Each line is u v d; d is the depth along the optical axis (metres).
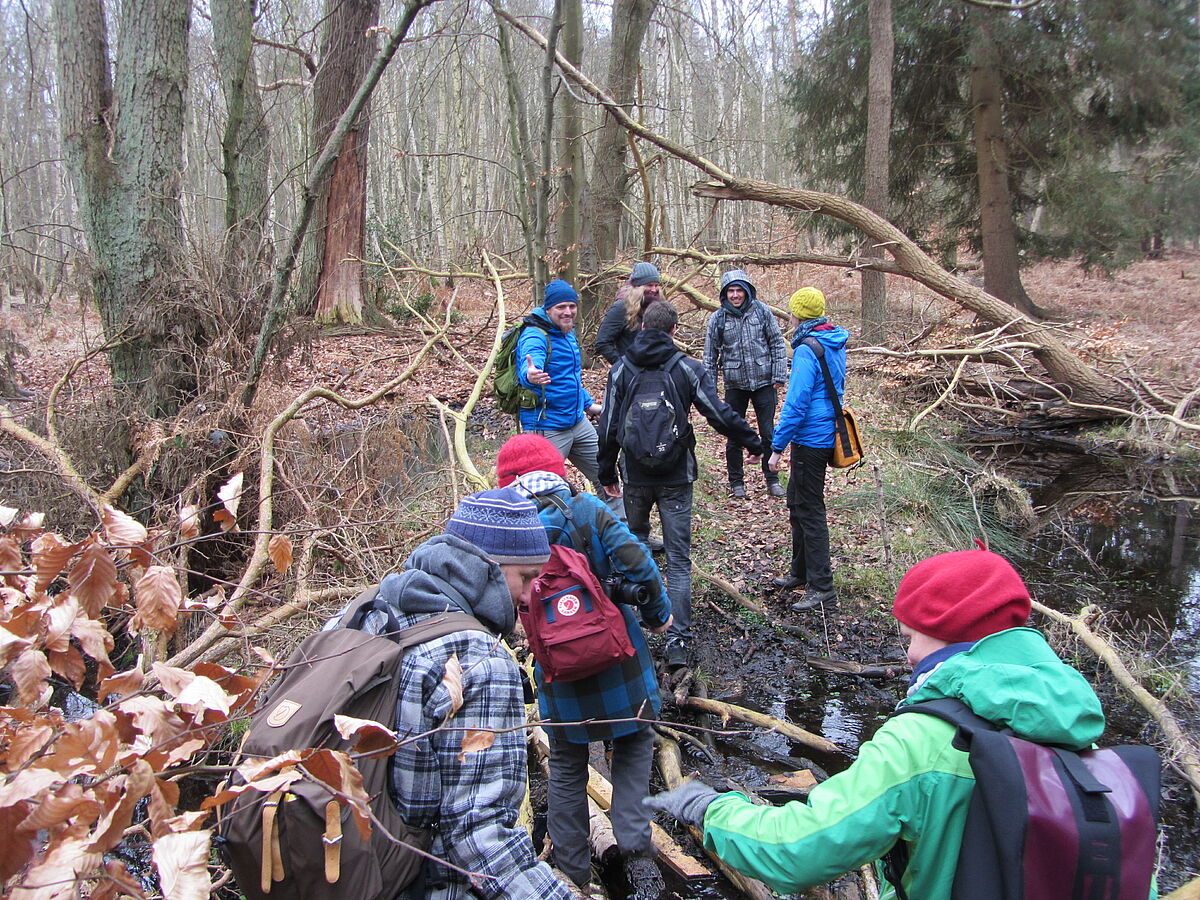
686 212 23.70
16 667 1.60
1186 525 7.00
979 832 1.41
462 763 1.69
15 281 7.84
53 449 4.92
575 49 9.62
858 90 16.91
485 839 1.66
